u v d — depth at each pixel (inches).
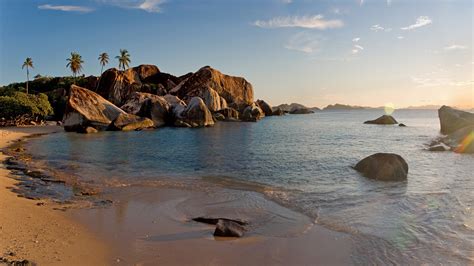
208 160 903.1
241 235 360.8
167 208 465.4
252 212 443.5
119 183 629.9
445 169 740.0
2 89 3550.7
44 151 1097.4
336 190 554.3
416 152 1035.9
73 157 965.2
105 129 1927.9
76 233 361.7
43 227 373.7
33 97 2741.1
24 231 356.8
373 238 347.9
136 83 3592.5
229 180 651.5
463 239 340.5
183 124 2212.1
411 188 560.7
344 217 415.2
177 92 3639.3
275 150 1101.1
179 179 666.2
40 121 2866.6
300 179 649.0
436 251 315.0
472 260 295.6
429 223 387.5
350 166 772.6
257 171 739.4
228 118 3034.0
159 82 4020.7
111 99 3408.0
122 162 879.1
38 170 742.5
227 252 320.2
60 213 432.5
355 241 342.0
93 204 482.6
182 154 1021.2
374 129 2154.3
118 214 436.8
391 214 422.6
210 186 600.7
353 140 1445.6
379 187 570.9
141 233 368.2
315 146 1216.8
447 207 446.3
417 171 716.7
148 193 551.2
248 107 3560.5
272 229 380.5
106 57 4138.8
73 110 1913.1
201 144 1290.6
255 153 1031.6
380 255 310.5
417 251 316.2
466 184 589.0
